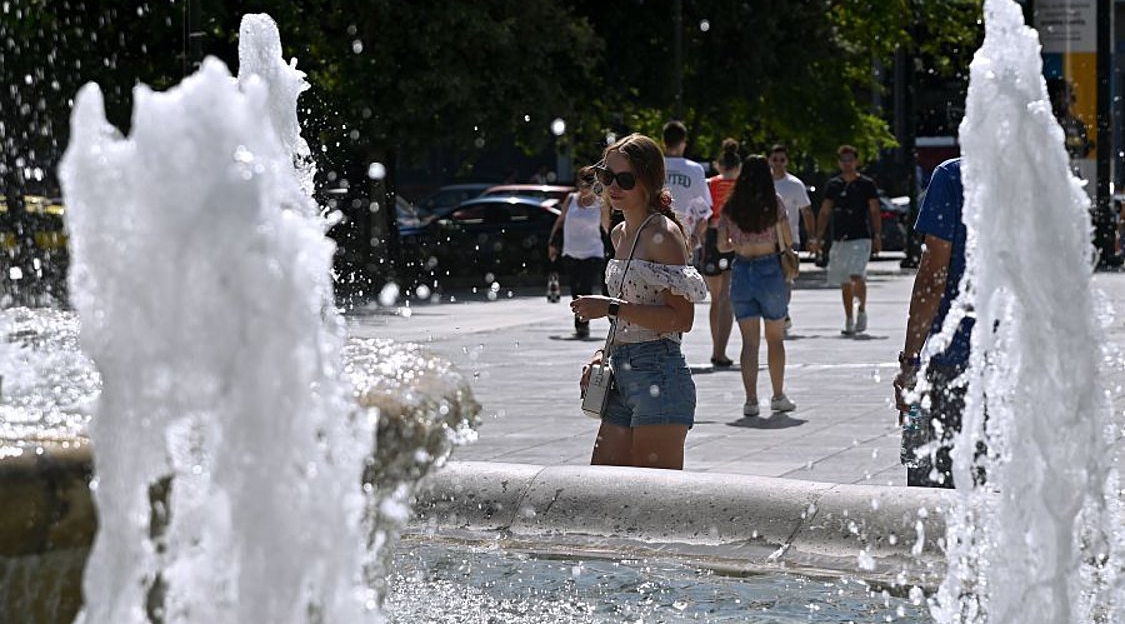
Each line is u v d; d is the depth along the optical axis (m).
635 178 16.95
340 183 74.44
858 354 39.28
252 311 7.05
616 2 86.06
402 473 9.30
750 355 28.31
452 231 80.81
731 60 90.50
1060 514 11.61
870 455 23.02
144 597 7.84
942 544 14.57
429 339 44.12
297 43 72.44
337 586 7.68
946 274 15.06
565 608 13.71
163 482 7.70
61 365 10.76
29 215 47.81
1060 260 11.52
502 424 26.70
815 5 92.69
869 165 125.56
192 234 6.86
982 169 11.68
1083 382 11.54
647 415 17.00
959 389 15.04
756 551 15.11
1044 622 11.68
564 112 76.88
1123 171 110.12
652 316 16.83
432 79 71.56
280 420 7.25
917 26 94.94
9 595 7.79
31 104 63.88
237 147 6.89
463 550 15.60
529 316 53.78
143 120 6.82
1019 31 11.59
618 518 15.86
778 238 28.41
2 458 7.61
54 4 66.06
